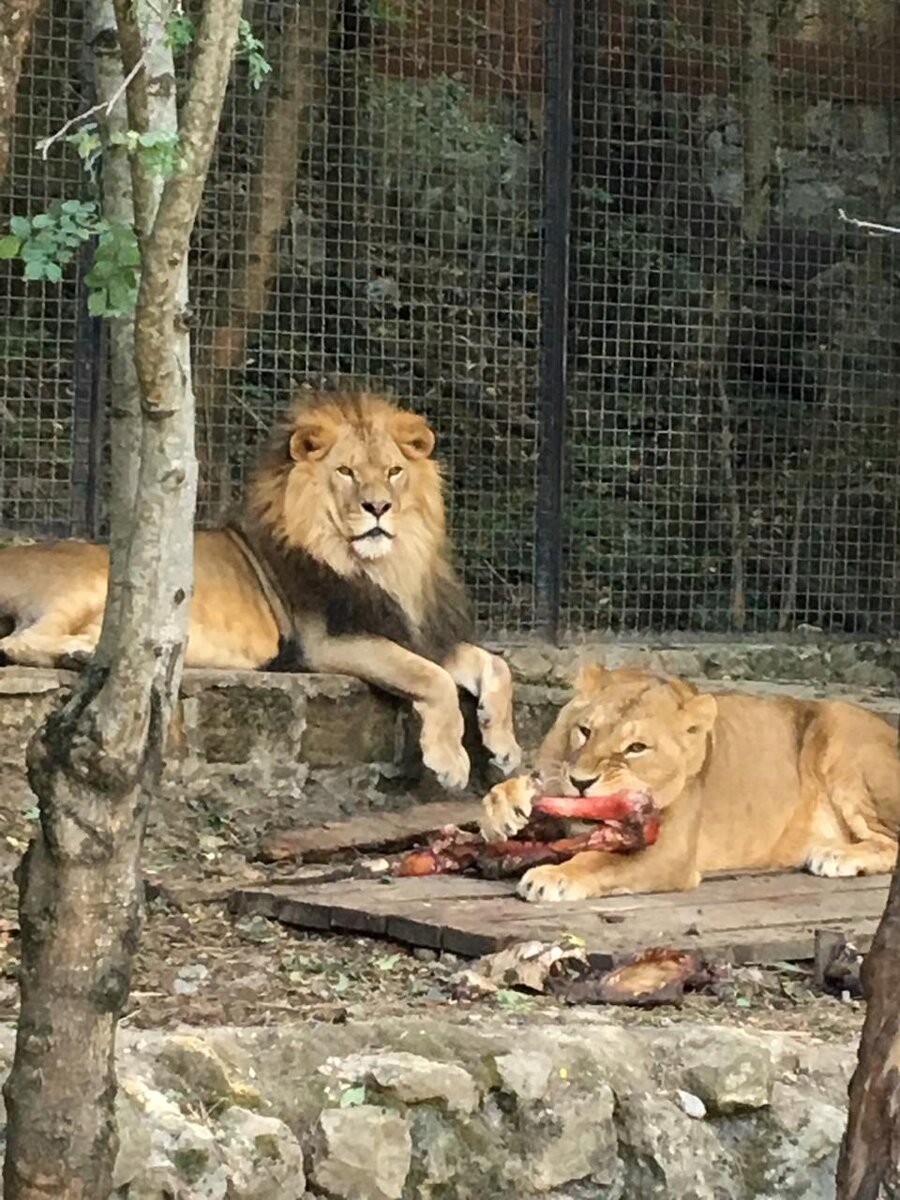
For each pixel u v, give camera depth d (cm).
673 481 959
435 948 537
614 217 966
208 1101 384
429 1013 471
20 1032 292
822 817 655
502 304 971
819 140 1016
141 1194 362
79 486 801
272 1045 406
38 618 701
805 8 1003
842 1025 495
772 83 1002
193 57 255
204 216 870
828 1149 435
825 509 961
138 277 292
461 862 623
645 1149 420
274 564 751
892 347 973
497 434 952
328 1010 474
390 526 736
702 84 995
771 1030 480
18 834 648
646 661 872
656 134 984
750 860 643
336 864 651
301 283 944
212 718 710
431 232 966
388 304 964
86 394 796
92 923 288
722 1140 432
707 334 978
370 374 917
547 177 871
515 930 530
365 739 739
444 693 732
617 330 920
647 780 597
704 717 609
